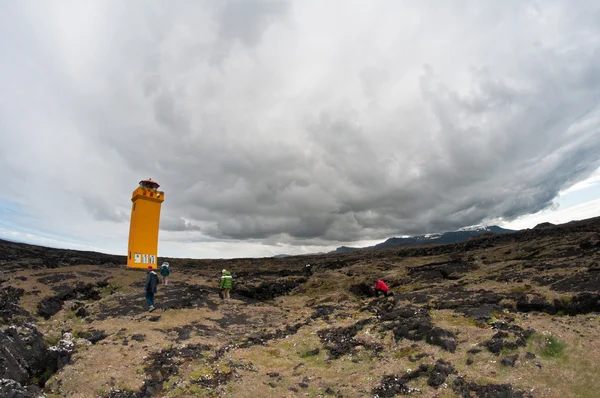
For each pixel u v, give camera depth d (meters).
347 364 12.98
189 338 16.55
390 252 64.31
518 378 10.33
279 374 12.41
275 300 32.44
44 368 13.43
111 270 37.34
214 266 59.56
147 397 10.67
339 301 29.17
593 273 20.02
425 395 10.01
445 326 14.46
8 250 46.78
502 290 20.97
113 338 15.94
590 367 10.41
